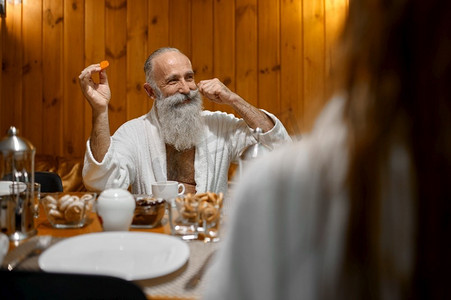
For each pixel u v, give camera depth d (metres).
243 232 0.42
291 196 0.40
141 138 2.06
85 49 3.14
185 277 0.84
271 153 0.44
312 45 3.04
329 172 0.39
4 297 0.62
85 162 1.74
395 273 0.36
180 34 3.14
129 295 0.61
